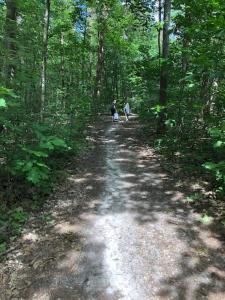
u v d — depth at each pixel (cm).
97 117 2480
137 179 930
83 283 475
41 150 769
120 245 574
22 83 884
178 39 1332
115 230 627
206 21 811
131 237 601
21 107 827
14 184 761
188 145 1204
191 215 687
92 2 2247
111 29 2792
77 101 1545
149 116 1883
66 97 1450
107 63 3803
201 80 1116
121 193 821
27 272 497
